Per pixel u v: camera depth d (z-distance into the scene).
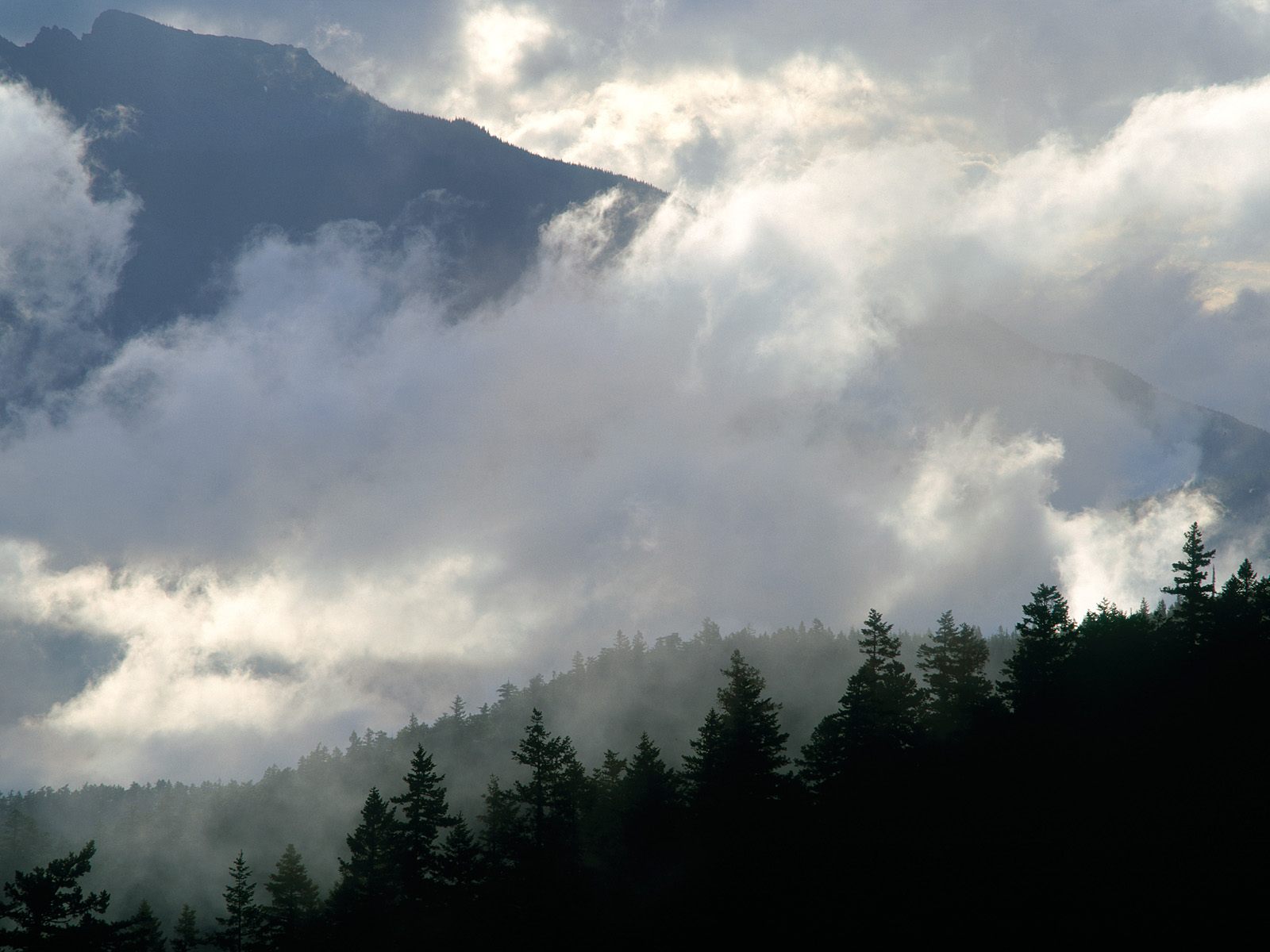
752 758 54.06
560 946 49.97
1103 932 40.28
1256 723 51.19
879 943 43.88
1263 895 40.12
